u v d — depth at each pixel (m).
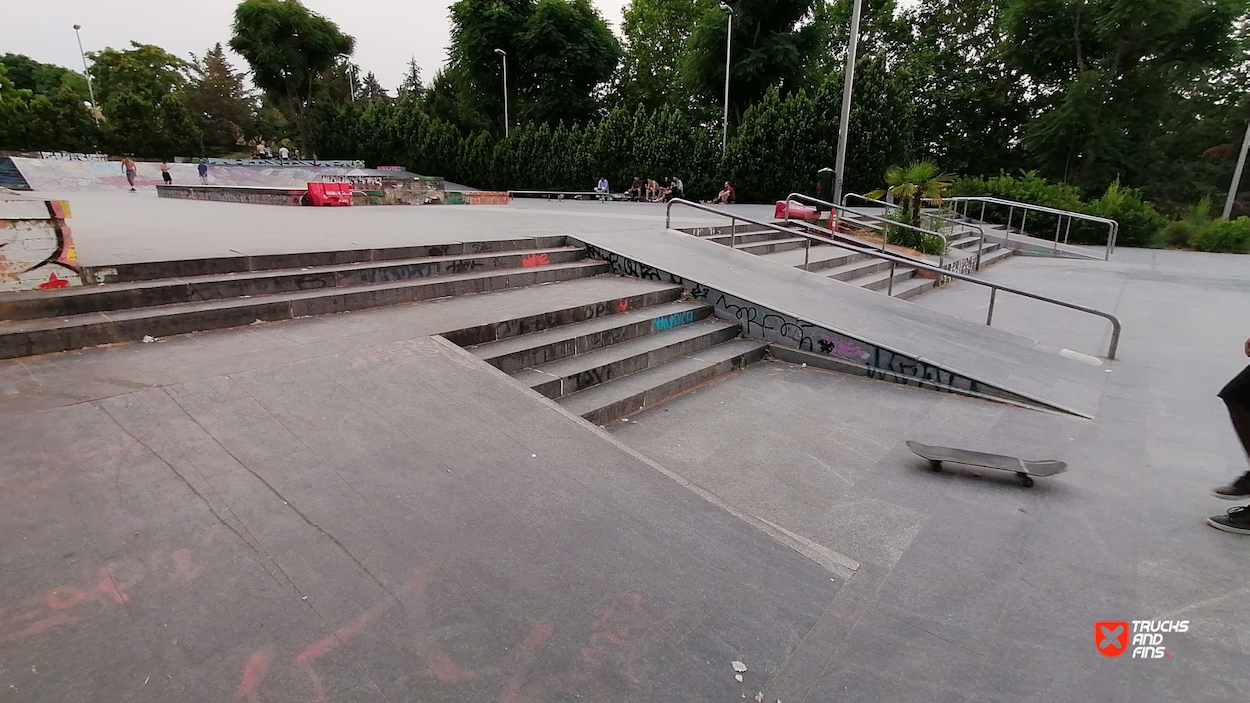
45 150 36.09
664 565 2.81
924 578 3.13
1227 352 7.48
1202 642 2.71
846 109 14.64
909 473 4.37
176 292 4.85
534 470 3.37
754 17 28.84
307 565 2.48
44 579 2.25
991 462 4.25
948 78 30.92
